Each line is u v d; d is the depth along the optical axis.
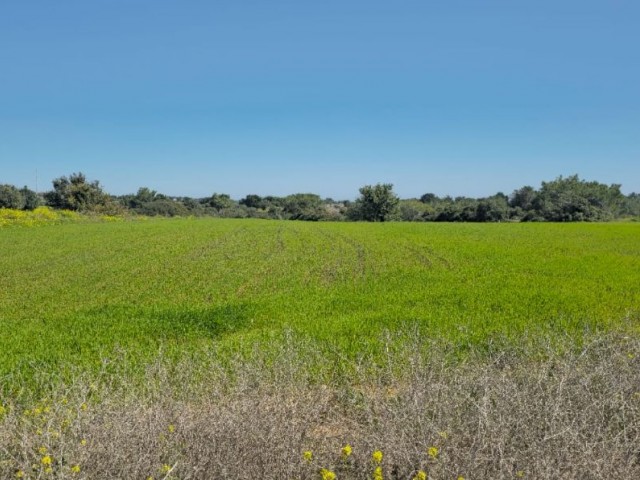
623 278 19.80
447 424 5.47
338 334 11.16
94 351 10.27
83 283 20.52
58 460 4.88
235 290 18.86
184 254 29.75
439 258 27.20
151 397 6.57
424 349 8.83
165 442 5.23
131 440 5.11
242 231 47.12
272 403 5.93
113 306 15.53
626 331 10.00
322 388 6.86
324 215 100.31
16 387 7.95
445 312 13.41
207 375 7.77
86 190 77.12
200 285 19.86
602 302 14.71
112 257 28.36
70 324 13.01
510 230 50.78
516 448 5.05
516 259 26.52
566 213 87.06
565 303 14.47
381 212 98.25
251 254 29.72
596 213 86.38
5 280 21.28
